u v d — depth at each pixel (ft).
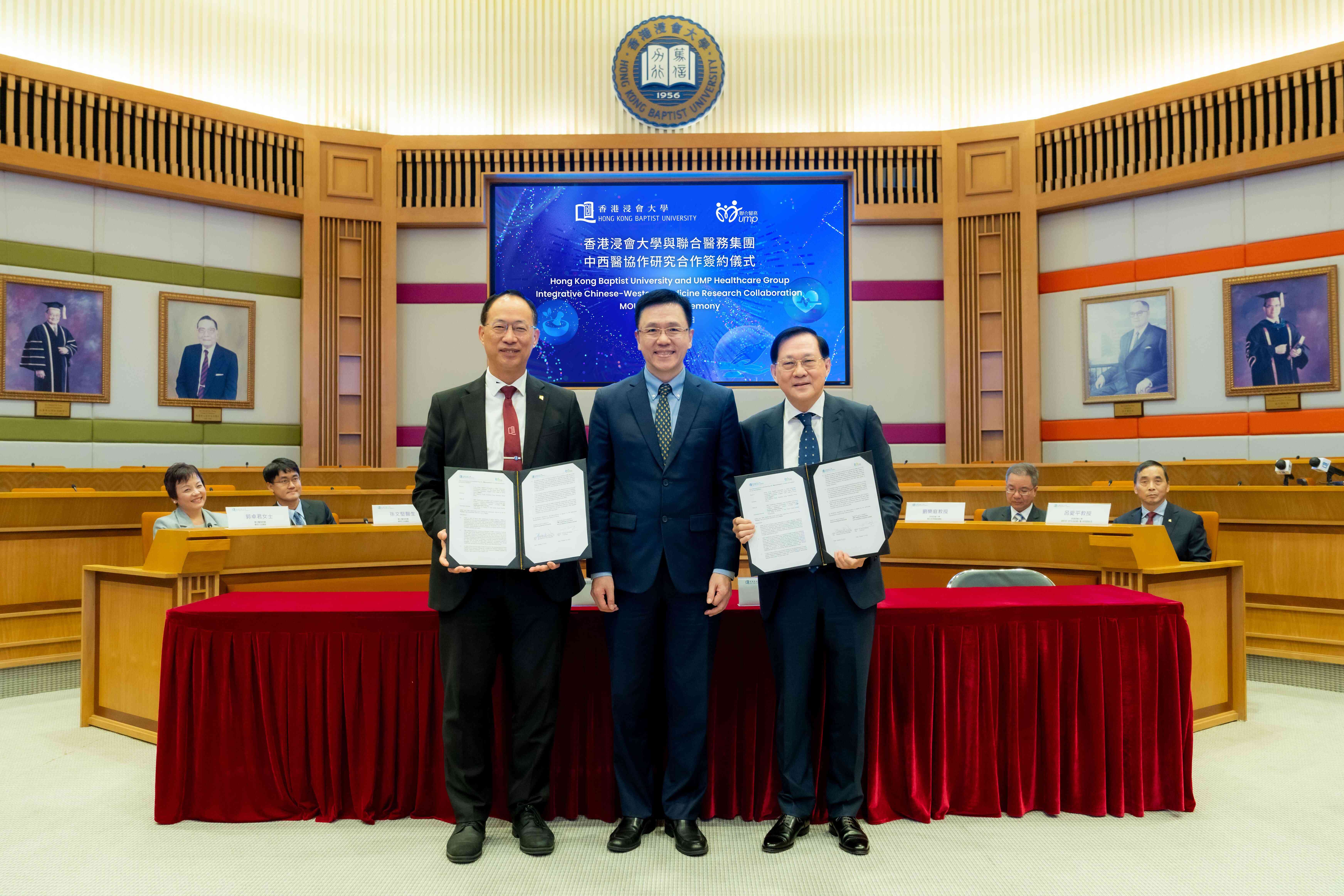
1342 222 20.18
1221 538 14.34
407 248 25.95
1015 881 6.52
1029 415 24.35
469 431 7.32
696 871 6.70
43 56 21.62
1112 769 7.84
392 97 25.75
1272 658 13.66
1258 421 21.29
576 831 7.52
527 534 6.87
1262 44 21.56
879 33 25.88
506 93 25.96
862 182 25.48
